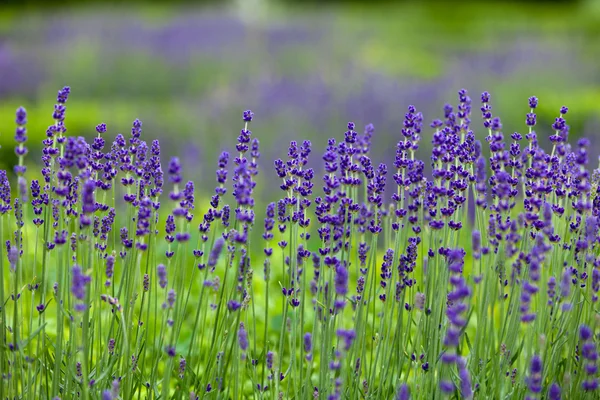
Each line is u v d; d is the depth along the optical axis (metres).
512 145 3.25
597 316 2.85
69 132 11.07
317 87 14.05
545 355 2.98
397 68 18.64
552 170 3.25
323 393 2.91
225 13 32.72
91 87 17.30
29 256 5.58
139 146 3.16
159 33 23.73
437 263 3.27
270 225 2.98
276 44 23.19
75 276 2.36
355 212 3.37
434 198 3.12
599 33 27.81
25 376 3.08
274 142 10.59
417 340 3.10
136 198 3.21
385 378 3.13
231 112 12.26
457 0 38.69
